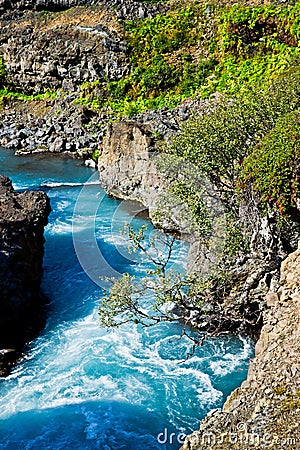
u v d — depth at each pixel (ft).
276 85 54.60
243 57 103.50
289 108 49.03
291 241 43.06
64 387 42.63
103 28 115.44
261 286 43.06
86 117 105.50
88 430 38.58
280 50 99.91
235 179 47.70
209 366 44.21
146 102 106.42
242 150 48.03
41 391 42.22
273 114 48.88
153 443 37.35
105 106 109.60
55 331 49.44
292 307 31.83
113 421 39.32
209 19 114.42
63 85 117.29
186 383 42.68
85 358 45.78
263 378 27.63
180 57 111.24
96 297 54.29
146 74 110.01
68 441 37.76
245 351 45.03
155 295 42.47
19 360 45.68
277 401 25.48
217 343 46.14
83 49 113.09
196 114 63.52
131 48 113.70
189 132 50.31
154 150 68.69
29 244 49.32
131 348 46.93
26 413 40.14
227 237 42.45
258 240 43.62
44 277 58.03
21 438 38.04
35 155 99.76
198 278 41.65
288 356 28.09
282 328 30.73
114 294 40.06
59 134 104.22
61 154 99.91
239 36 104.42
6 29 122.21
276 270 42.80
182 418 39.45
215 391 41.70
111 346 47.21
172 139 55.36
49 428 38.81
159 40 113.60
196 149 47.39
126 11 122.62
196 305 43.34
